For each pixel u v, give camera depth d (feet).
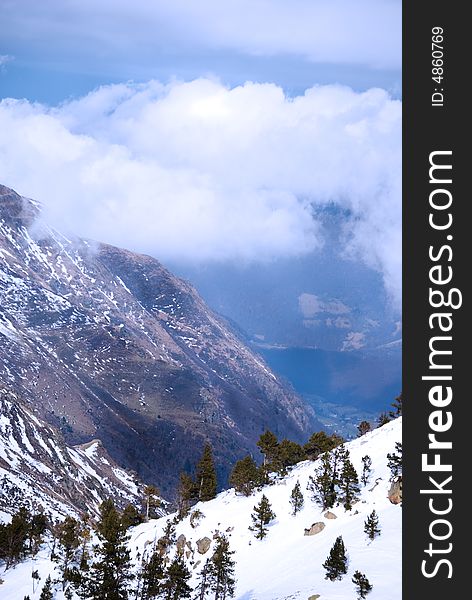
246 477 476.54
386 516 367.66
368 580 295.48
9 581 407.64
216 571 360.69
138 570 396.16
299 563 357.61
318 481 426.10
